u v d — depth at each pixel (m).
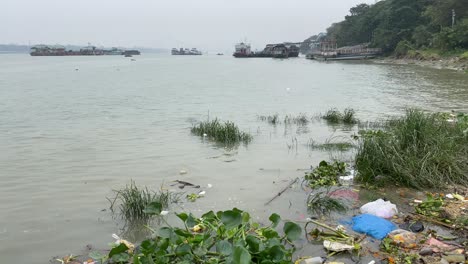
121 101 21.41
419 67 53.16
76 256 5.41
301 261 5.07
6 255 5.46
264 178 8.41
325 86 30.02
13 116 16.52
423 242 5.43
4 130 13.62
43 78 39.78
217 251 4.92
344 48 100.44
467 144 9.20
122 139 12.16
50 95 24.30
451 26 64.12
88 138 12.33
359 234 5.80
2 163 9.64
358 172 8.26
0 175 8.73
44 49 168.00
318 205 6.86
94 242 5.80
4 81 35.72
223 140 11.91
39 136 12.65
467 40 57.78
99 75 45.00
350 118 14.76
